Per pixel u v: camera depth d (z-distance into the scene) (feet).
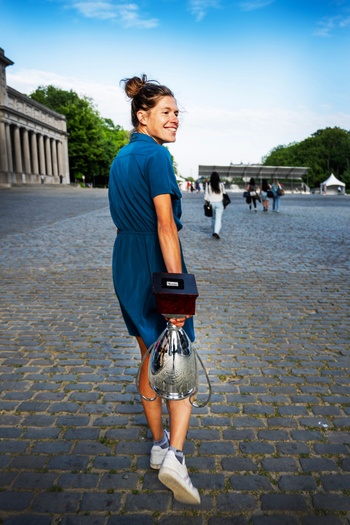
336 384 11.00
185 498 6.04
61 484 7.32
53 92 277.85
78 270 24.38
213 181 36.63
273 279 22.53
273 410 9.73
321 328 15.14
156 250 6.48
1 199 87.25
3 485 7.29
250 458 8.04
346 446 8.43
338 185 223.30
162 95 6.41
